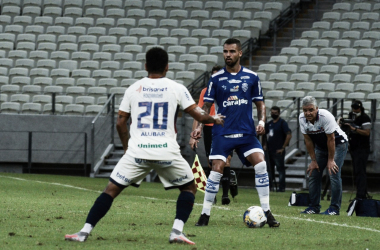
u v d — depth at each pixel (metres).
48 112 61.00
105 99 61.50
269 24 74.06
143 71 65.56
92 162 55.06
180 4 78.56
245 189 49.34
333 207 28.61
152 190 42.44
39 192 36.16
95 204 16.88
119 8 81.06
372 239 19.31
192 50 69.38
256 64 69.56
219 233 19.72
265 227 21.78
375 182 50.97
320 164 28.62
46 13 81.19
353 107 38.00
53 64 69.56
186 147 55.72
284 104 57.22
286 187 51.06
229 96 22.31
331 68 61.72
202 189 31.67
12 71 68.81
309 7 78.19
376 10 71.88
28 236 18.02
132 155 16.64
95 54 70.12
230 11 76.81
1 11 84.12
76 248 15.90
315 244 17.86
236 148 22.34
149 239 17.89
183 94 16.86
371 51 63.59
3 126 58.47
